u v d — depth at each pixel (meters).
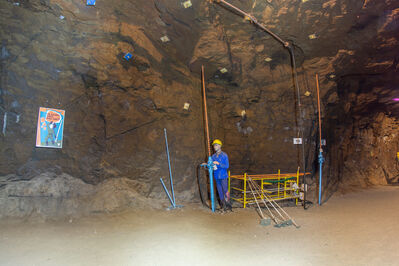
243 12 6.80
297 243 4.56
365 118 12.72
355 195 9.38
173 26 6.89
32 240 4.30
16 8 5.39
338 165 11.21
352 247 4.37
